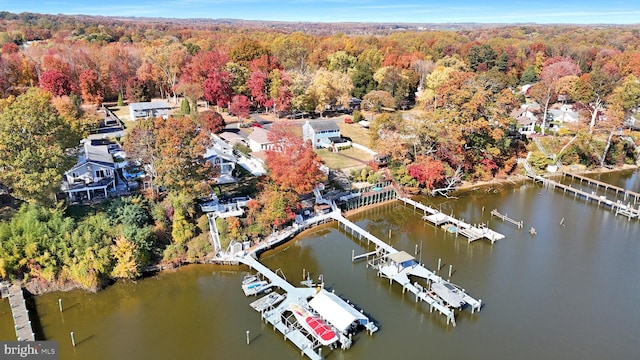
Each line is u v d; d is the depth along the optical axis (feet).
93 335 128.77
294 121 336.90
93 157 191.01
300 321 130.31
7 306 139.74
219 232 171.12
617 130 286.05
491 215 214.48
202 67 350.43
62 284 148.46
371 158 263.29
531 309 143.02
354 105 393.70
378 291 151.02
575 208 224.33
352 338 128.06
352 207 216.54
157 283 154.10
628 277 162.40
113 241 157.07
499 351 124.36
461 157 236.43
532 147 284.41
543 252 179.52
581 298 149.28
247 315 137.90
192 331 130.72
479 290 152.56
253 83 343.46
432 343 126.72
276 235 181.78
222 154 213.66
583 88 309.63
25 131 154.30
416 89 423.23
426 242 187.01
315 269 164.14
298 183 180.24
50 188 156.35
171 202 171.32
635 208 222.07
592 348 126.31
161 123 171.12
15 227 150.41
